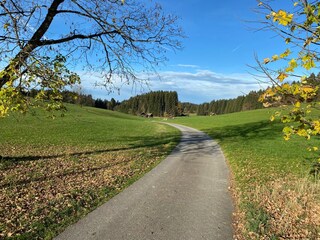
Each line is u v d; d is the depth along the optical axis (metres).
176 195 10.86
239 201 10.08
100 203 9.69
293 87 4.70
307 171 14.70
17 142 24.48
